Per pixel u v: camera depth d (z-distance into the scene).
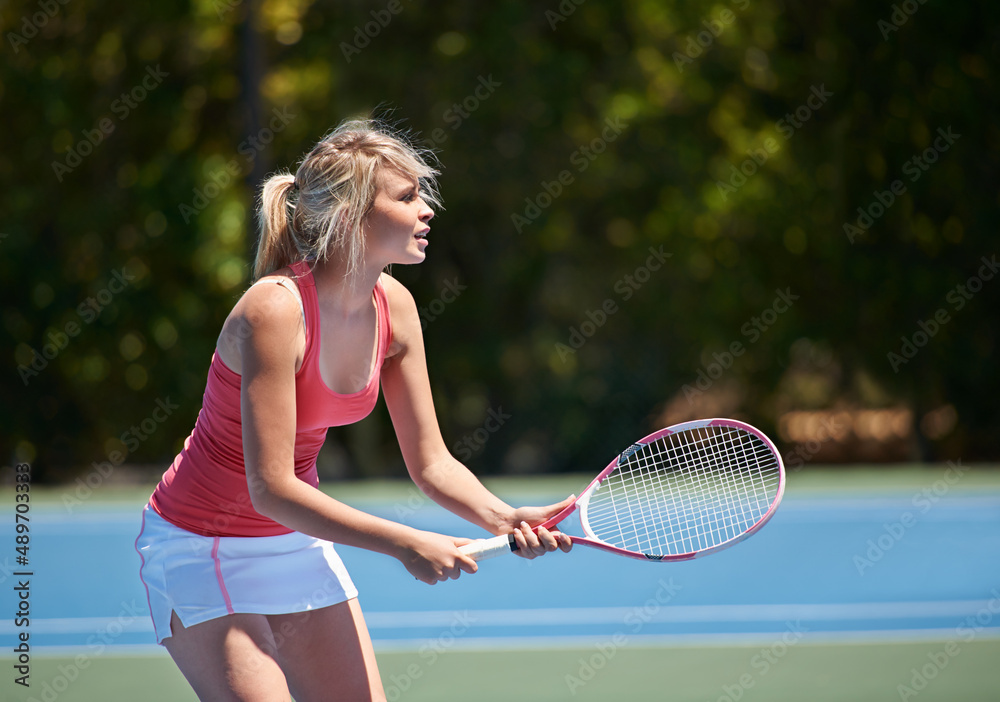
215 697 7.41
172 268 33.06
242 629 7.48
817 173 35.16
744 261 35.34
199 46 33.12
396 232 7.57
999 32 34.38
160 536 7.76
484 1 34.62
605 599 17.27
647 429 35.03
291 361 7.29
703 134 35.16
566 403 35.00
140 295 32.91
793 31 35.69
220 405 7.54
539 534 8.12
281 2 32.81
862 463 35.31
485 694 12.66
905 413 36.41
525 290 36.19
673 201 34.91
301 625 8.05
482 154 34.88
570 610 16.67
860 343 35.09
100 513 24.45
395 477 34.75
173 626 7.52
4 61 32.59
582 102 34.78
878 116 34.91
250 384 7.20
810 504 24.14
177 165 33.00
